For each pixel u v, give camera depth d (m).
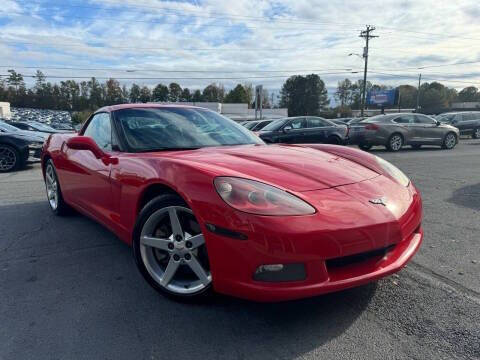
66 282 2.60
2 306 2.28
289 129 11.98
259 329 2.03
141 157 2.56
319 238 1.84
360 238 1.93
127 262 2.95
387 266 2.05
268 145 3.21
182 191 2.07
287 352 1.83
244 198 1.90
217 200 1.93
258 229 1.81
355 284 1.93
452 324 2.05
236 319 2.12
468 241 3.38
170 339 1.94
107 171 2.84
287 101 90.19
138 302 2.32
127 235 2.67
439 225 3.86
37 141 8.53
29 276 2.70
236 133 3.42
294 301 2.31
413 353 1.81
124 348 1.87
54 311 2.22
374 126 12.43
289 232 1.80
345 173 2.40
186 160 2.29
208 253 1.98
